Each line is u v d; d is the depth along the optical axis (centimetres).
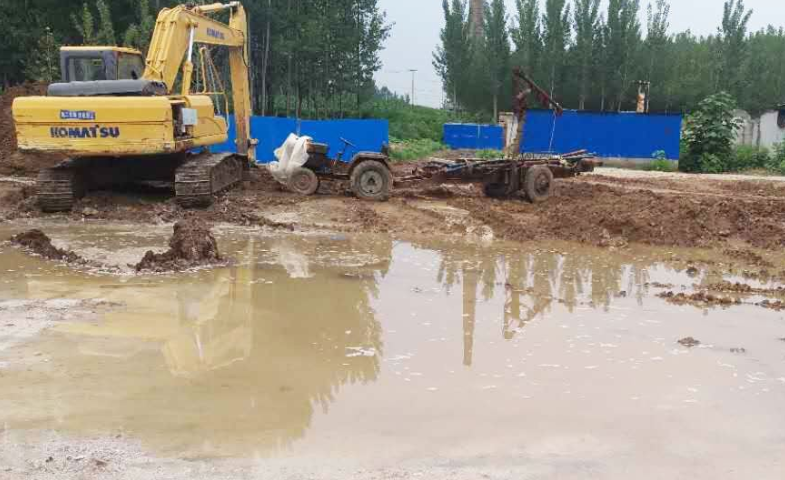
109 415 505
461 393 562
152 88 1361
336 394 554
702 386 589
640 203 1418
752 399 564
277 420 505
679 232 1223
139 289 843
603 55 3881
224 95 1756
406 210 1452
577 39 3956
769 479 440
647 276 983
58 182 1348
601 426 509
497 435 490
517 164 1570
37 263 959
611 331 735
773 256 1130
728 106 2745
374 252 1093
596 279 959
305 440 475
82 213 1353
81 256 1010
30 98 1286
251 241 1155
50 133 1292
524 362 638
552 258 1082
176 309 769
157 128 1305
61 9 3506
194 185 1380
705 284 944
